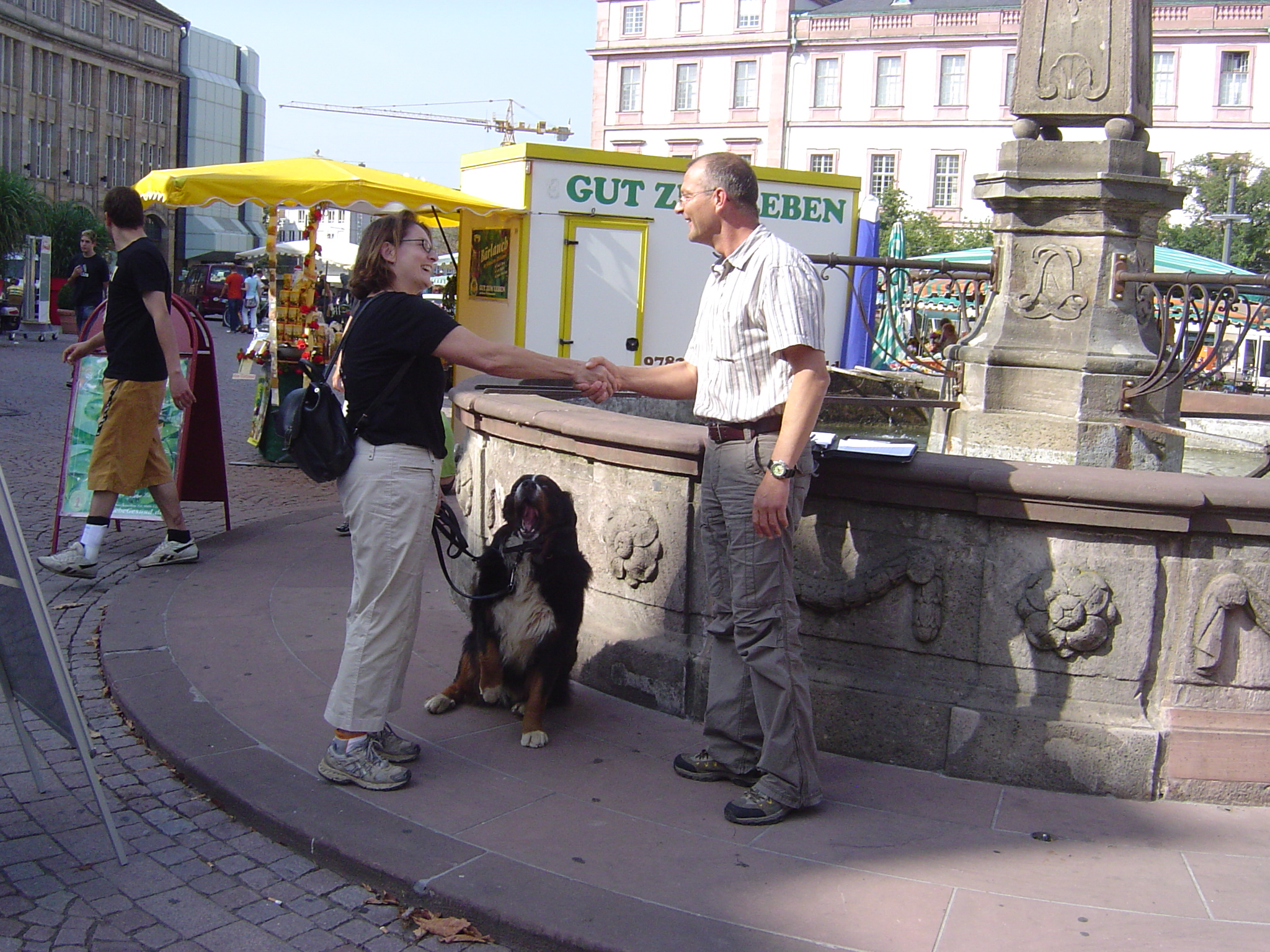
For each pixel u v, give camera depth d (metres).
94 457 6.29
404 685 4.82
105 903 3.24
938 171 57.03
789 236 14.84
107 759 4.18
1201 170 39.66
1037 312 5.86
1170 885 3.28
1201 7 52.00
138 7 79.19
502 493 5.41
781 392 3.46
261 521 7.90
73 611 5.82
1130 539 3.76
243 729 4.28
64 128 72.62
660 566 4.54
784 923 3.05
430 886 3.21
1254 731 3.79
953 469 3.81
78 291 17.75
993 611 3.91
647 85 62.25
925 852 3.44
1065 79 5.78
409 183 11.70
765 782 3.66
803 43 58.22
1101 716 3.84
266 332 11.28
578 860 3.36
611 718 4.48
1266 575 3.73
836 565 4.11
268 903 3.27
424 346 3.62
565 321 13.35
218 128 90.50
